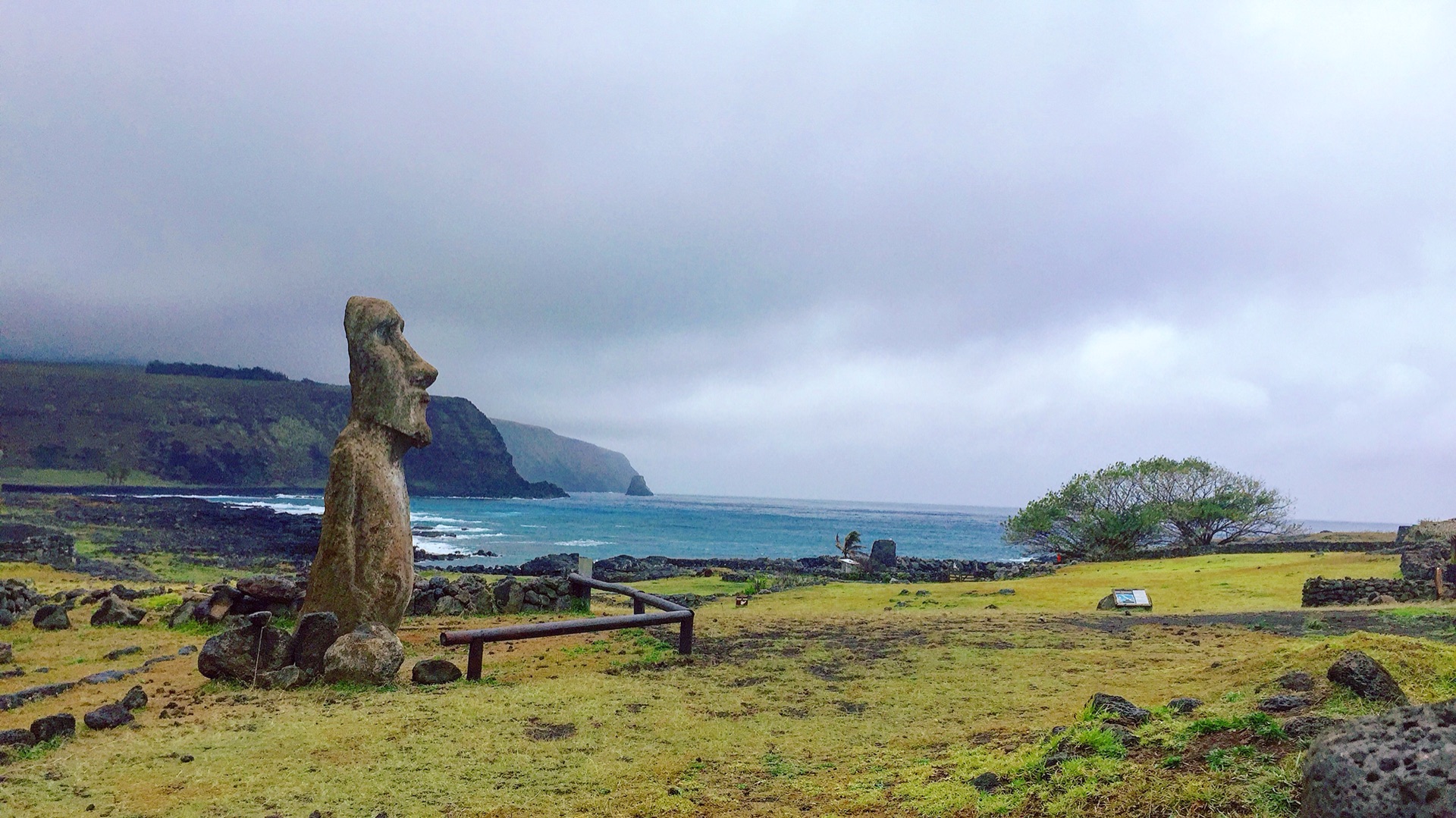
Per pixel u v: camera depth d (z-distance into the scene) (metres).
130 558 40.00
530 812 6.44
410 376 13.12
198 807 6.54
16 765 7.49
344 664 10.66
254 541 63.31
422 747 8.06
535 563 46.91
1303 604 20.58
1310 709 6.86
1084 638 14.48
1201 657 12.05
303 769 7.41
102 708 8.88
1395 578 21.97
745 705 9.76
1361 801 3.73
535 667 12.34
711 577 38.59
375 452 12.70
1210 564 34.06
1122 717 6.70
